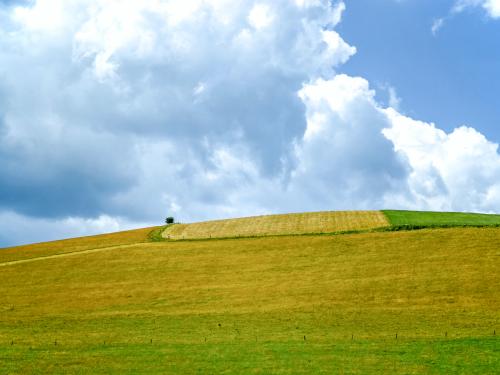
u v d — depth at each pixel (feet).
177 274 203.10
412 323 140.36
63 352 120.78
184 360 112.47
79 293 186.50
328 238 236.02
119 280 199.52
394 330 134.41
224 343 125.80
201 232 276.82
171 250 237.66
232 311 158.92
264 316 152.35
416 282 176.76
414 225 243.81
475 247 205.67
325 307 159.22
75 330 143.74
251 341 127.24
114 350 121.70
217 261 216.74
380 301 162.30
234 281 191.01
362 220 271.69
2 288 196.54
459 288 169.07
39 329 145.69
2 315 163.63
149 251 238.48
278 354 115.14
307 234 248.11
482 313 147.23
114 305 171.01
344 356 112.68
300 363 108.58
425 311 151.12
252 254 222.48
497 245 205.77
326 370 104.01
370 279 182.80
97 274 208.74
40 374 104.99
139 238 273.33
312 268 199.00
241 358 112.88
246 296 174.19
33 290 192.65
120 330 142.41
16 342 131.34
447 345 118.93
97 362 112.16
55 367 109.19
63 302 176.65
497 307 151.84
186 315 156.76
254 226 280.92
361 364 107.14
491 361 106.83
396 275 184.65
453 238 219.00
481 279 175.01
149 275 203.92
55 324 151.43
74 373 105.40
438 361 107.76
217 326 143.74
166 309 164.14
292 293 174.29
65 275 209.77
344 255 211.20
